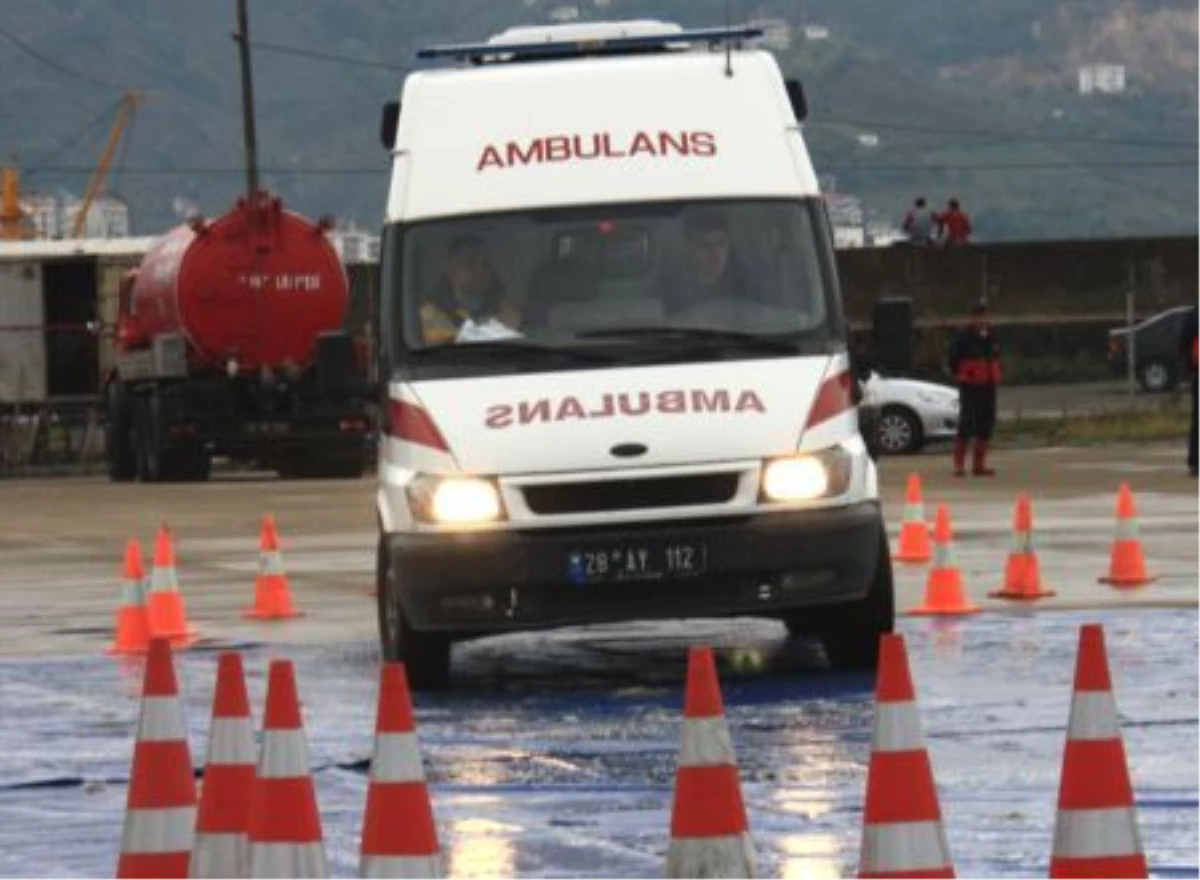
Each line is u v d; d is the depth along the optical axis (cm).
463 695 2772
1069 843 1491
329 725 2559
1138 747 2283
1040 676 2725
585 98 2927
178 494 6469
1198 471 5684
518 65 2961
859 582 2736
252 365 6938
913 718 1516
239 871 1645
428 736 2484
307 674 2936
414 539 2730
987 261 10756
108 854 1995
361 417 7088
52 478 7906
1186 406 8556
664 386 2753
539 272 2841
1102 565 3838
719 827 1530
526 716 2600
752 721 2502
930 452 7250
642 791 2172
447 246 2856
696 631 3278
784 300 2822
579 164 2884
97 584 4175
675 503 2711
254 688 2833
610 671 2927
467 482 2716
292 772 1562
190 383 7031
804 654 3008
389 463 2789
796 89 3036
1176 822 1973
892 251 10756
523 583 2708
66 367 8556
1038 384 10625
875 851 1509
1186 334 5666
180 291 6881
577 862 1902
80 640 3378
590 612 2717
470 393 2769
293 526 5228
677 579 2703
